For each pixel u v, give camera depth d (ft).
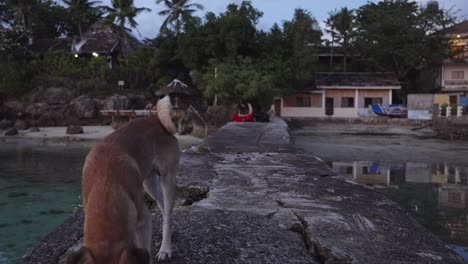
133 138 9.51
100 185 7.84
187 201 17.97
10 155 66.13
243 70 97.19
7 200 37.27
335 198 18.04
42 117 122.11
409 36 128.36
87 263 6.29
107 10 157.48
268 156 31.45
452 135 84.64
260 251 11.39
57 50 151.94
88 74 137.59
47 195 39.27
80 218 14.16
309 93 130.00
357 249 11.57
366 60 142.31
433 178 40.73
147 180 10.71
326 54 151.43
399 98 140.15
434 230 23.40
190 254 10.98
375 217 15.31
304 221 14.17
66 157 63.93
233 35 104.22
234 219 13.98
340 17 150.92
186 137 85.97
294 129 104.83
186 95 94.89
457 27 139.64
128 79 138.10
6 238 26.94
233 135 48.96
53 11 179.42
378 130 101.35
